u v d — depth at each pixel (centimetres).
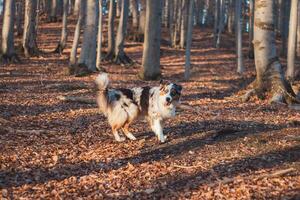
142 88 968
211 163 807
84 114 1235
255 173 743
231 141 934
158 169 785
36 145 922
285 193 648
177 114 1266
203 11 5603
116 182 727
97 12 2098
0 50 2461
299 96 1575
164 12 4772
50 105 1341
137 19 3638
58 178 744
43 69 2219
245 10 4991
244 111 1340
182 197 656
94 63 2111
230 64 2766
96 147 925
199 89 1806
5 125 1059
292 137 928
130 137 977
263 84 1526
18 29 3491
